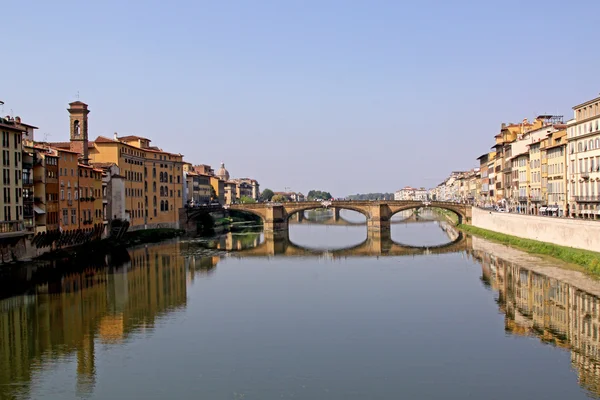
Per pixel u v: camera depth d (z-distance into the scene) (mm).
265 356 49219
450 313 63062
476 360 47531
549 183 130750
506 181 178500
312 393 41250
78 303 69750
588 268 82812
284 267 100688
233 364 47312
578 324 57344
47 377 45125
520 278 81375
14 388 43000
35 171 98188
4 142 86688
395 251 124188
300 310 65625
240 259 111438
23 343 53594
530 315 61188
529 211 145375
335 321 60469
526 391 41156
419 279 85312
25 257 94688
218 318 62250
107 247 122125
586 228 90938
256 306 68000
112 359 48938
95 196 124938
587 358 47656
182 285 82125
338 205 188375
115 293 75625
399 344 52125
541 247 105938
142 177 161250
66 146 133500
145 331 57281
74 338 55062
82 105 130250
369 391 41438
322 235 180875
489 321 59375
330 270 96438
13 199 89375
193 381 43781
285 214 189750
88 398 41094
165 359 48719
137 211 157375
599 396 40188
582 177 108875
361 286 80250
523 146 161000
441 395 40656
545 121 157500
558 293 70500
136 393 41781
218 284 83062
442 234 171250
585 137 107750
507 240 126500
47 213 100688
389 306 67000
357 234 184875
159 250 125875
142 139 167375
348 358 48469
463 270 93000
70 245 110875
